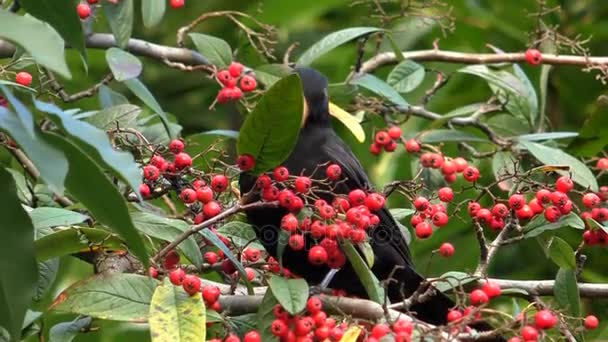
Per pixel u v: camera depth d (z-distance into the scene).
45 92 8.73
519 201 8.16
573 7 13.62
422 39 13.43
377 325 6.67
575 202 10.28
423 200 7.84
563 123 13.41
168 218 7.92
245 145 6.93
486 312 7.34
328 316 7.65
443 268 11.30
